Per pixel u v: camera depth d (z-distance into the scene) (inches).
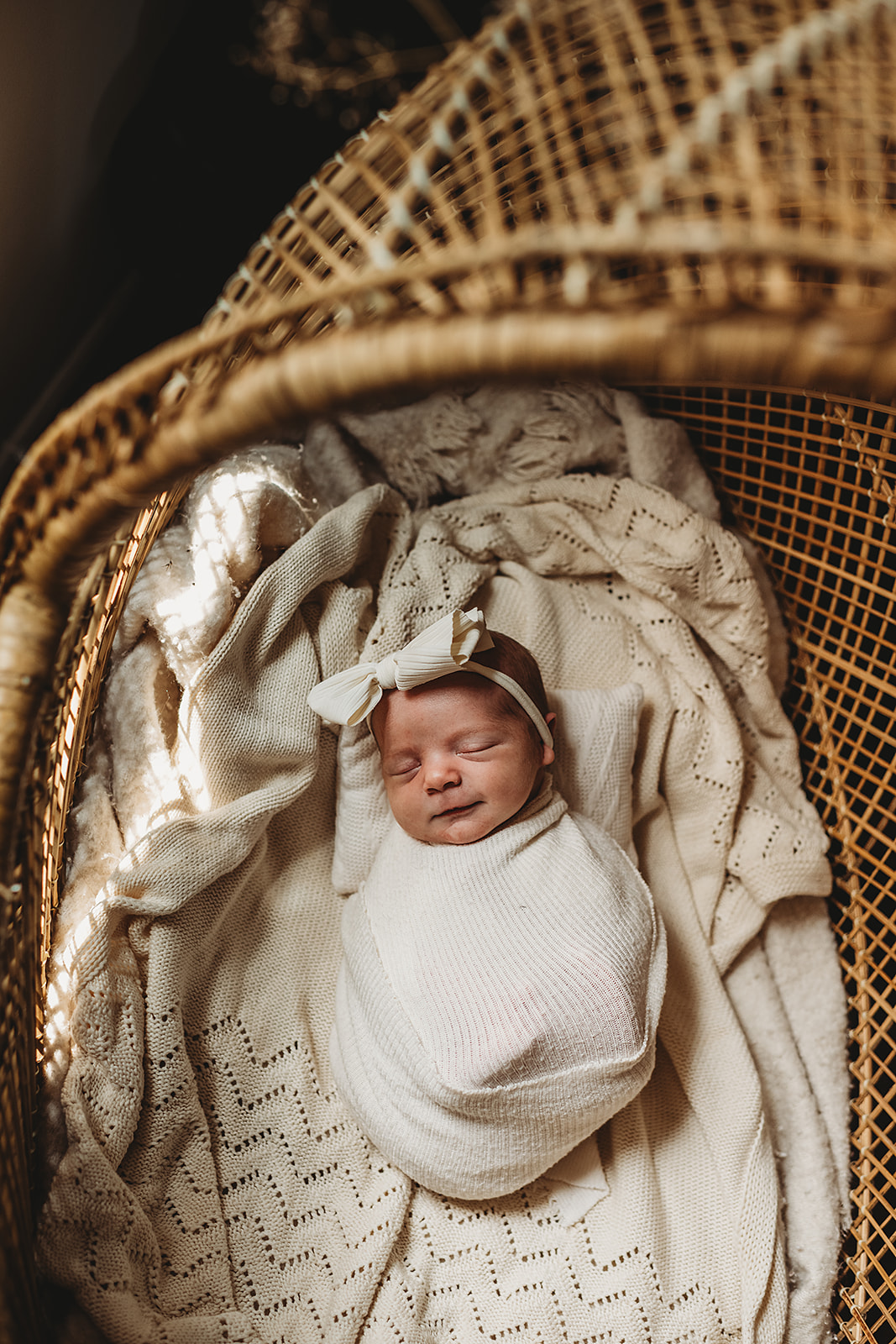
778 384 24.5
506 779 42.1
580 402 54.4
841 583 53.4
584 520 52.2
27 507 29.6
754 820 51.4
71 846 43.4
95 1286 38.0
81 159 57.9
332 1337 40.1
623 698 48.9
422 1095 39.8
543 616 50.8
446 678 42.6
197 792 44.7
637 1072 39.9
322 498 52.6
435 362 24.3
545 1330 40.8
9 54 47.6
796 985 51.6
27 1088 37.5
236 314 31.1
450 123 33.2
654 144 35.8
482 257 24.2
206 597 46.1
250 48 61.4
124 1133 39.3
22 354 57.1
